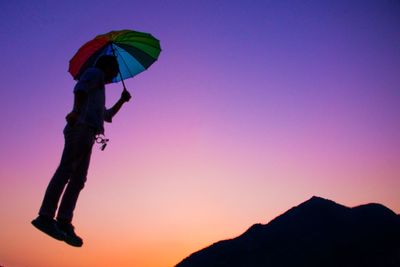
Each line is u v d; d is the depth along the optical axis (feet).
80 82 10.73
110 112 13.33
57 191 10.34
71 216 11.21
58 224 10.97
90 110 10.96
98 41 13.94
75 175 11.23
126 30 13.98
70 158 10.63
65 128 10.95
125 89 13.62
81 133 10.71
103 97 11.52
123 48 14.46
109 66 11.98
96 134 11.20
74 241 11.08
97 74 11.06
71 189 11.18
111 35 13.84
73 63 14.03
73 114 10.32
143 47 14.67
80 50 13.85
